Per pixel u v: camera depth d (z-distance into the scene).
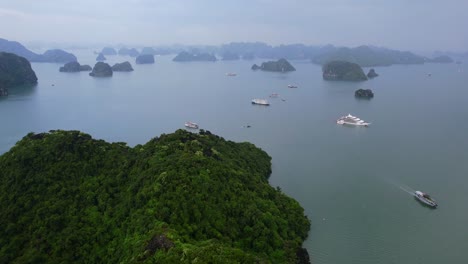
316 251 104.12
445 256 102.50
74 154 114.44
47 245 89.81
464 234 113.00
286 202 120.56
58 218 95.00
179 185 95.88
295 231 109.12
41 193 103.31
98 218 96.62
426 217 122.62
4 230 94.69
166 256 73.88
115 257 84.56
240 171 120.69
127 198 98.69
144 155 116.00
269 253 93.25
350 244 107.50
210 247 76.44
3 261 87.56
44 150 113.44
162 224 83.94
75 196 102.12
